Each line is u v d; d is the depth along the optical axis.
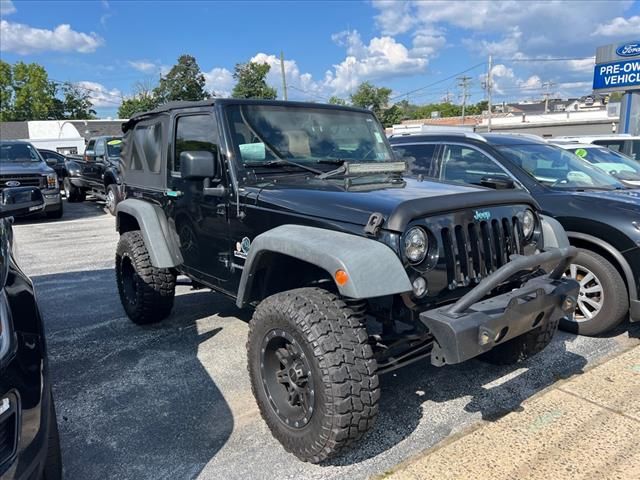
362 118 4.28
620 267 4.20
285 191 3.22
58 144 38.84
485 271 2.94
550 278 3.03
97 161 13.88
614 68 17.97
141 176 4.79
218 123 3.59
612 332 4.53
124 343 4.52
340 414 2.51
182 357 4.20
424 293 2.66
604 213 4.23
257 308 2.92
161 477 2.71
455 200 2.80
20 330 2.19
